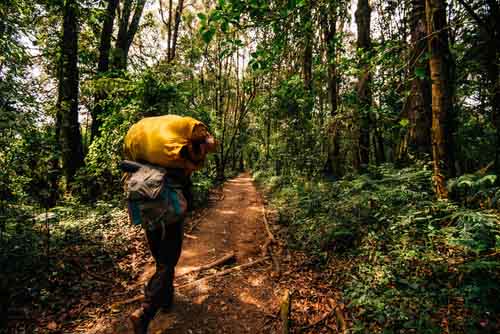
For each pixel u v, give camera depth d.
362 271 3.76
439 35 4.36
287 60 8.44
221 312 3.32
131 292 3.70
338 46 7.00
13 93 4.62
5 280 3.29
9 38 5.50
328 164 10.85
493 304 2.80
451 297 3.03
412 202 4.67
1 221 4.28
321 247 4.91
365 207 5.27
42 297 3.30
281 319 3.18
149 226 2.63
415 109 6.35
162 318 3.15
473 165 7.38
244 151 37.34
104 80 8.28
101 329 2.96
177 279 4.11
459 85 6.81
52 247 4.54
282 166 15.78
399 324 2.81
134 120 7.77
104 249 4.79
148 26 16.33
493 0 4.70
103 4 9.85
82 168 8.37
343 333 2.84
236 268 4.43
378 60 5.27
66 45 9.34
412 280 3.39
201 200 9.59
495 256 3.27
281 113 11.81
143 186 2.61
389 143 10.12
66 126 9.11
